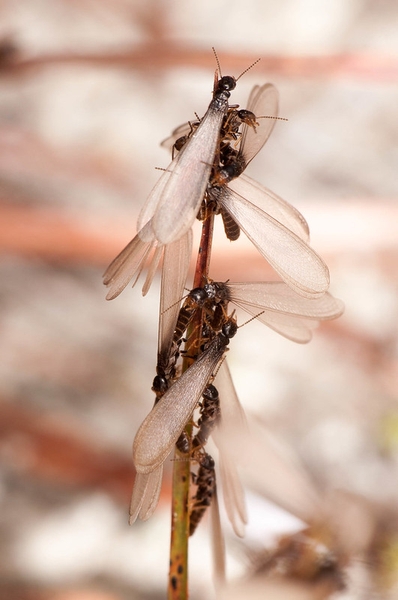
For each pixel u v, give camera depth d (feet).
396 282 1.03
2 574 0.79
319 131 1.32
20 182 1.16
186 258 0.47
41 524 0.83
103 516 0.84
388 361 1.00
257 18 1.50
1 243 0.79
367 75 0.76
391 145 1.33
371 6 1.52
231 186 0.50
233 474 0.52
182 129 0.53
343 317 1.01
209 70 0.81
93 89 1.36
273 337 1.03
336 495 0.53
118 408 0.97
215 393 0.50
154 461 0.47
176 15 1.49
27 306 1.08
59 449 0.87
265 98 0.50
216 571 0.53
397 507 0.53
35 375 0.99
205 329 0.50
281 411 0.97
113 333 1.06
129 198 1.20
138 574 0.80
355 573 0.52
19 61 0.81
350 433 0.94
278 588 0.52
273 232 0.48
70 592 0.77
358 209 0.74
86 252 0.79
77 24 1.48
